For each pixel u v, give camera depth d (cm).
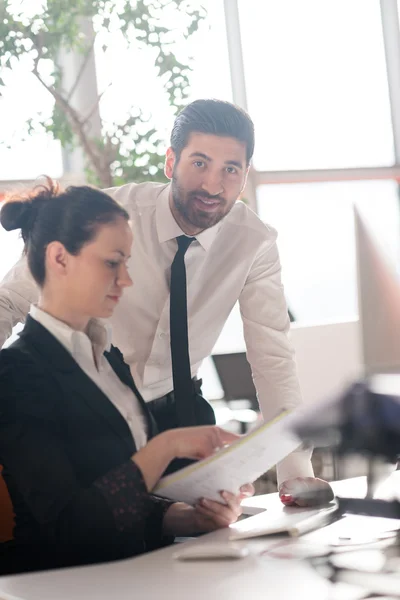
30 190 147
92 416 136
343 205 696
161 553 117
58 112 454
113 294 145
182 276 184
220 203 180
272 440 120
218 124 175
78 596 96
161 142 457
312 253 675
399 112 731
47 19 426
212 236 191
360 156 713
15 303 172
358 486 159
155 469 127
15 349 134
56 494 124
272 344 202
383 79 731
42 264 143
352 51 719
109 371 150
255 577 101
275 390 200
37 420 129
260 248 200
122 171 448
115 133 452
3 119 482
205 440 129
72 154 551
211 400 479
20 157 538
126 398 151
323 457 183
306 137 693
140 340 192
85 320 144
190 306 197
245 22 680
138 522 125
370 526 129
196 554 111
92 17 441
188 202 179
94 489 123
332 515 137
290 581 99
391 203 722
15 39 424
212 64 666
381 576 98
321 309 663
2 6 419
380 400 97
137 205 190
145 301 190
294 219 679
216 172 176
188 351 183
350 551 111
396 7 748
